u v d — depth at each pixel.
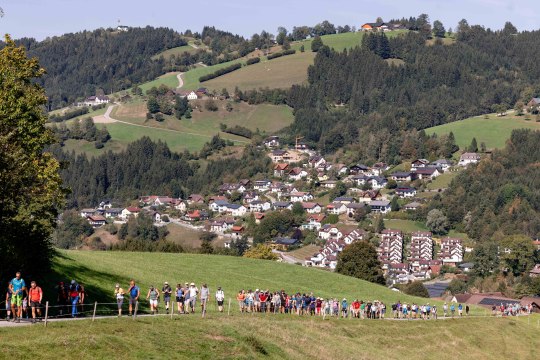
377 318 81.75
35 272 61.53
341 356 61.69
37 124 60.09
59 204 63.03
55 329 44.59
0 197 54.72
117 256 102.38
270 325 62.81
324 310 73.94
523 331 93.25
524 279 189.00
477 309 110.69
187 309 61.97
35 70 63.50
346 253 140.25
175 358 47.12
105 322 49.06
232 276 99.25
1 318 48.19
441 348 77.25
